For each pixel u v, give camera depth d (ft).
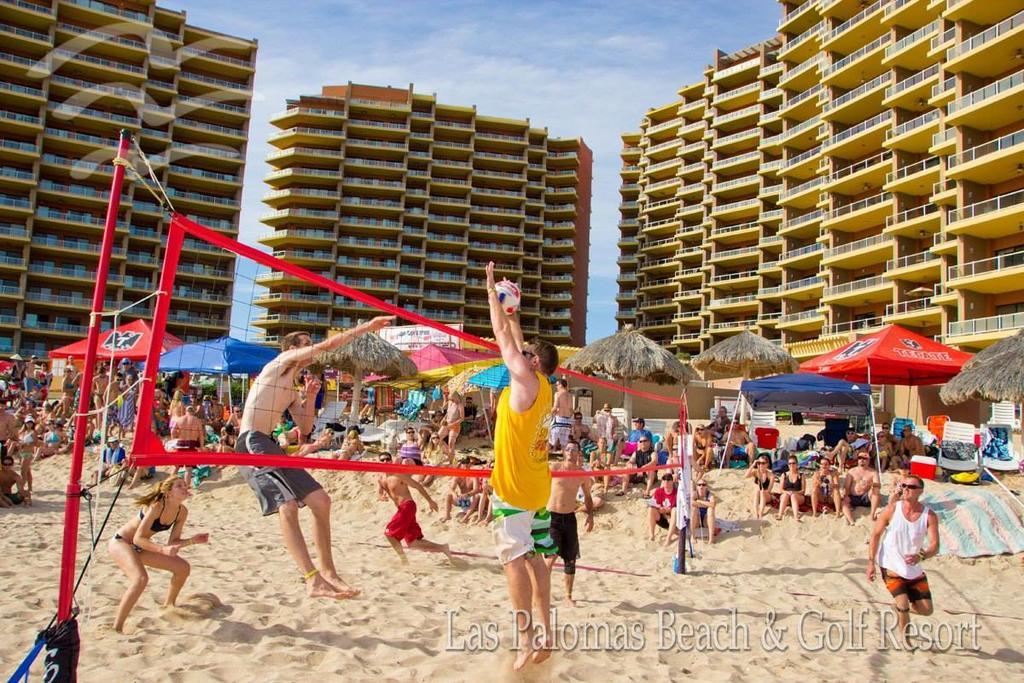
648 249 222.69
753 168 190.70
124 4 178.40
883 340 43.98
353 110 227.20
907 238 122.21
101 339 56.44
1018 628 20.57
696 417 106.11
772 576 26.35
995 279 96.22
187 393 65.67
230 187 190.60
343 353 53.62
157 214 180.14
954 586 26.66
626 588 23.32
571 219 247.29
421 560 26.11
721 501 34.58
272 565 23.03
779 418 90.68
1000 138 98.48
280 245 218.59
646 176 230.89
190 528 30.68
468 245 230.48
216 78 193.16
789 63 168.76
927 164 118.21
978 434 43.47
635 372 49.96
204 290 185.57
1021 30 96.73
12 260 165.68
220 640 14.61
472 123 237.45
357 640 15.15
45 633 9.76
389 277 222.28
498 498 11.34
